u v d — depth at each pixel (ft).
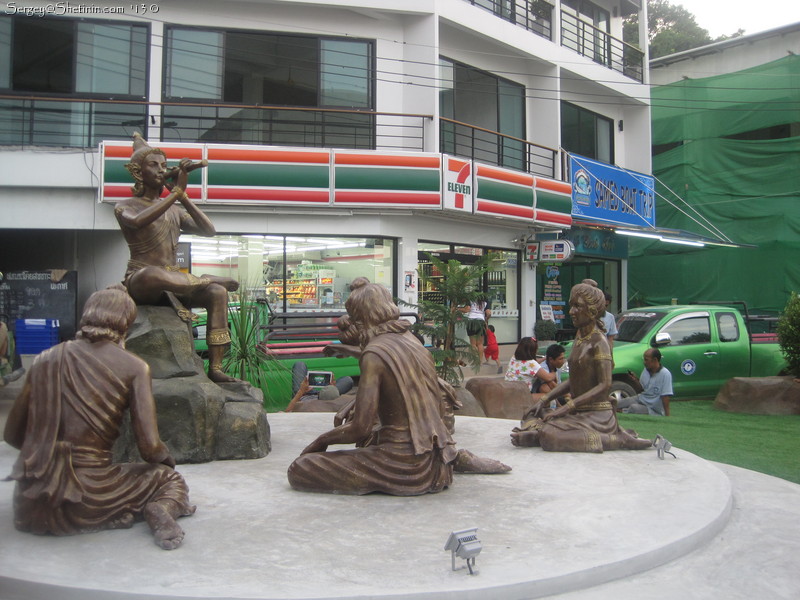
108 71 48.93
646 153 73.97
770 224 70.90
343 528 11.85
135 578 9.59
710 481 15.38
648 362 31.68
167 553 10.58
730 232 73.46
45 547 10.77
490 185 52.70
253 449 17.52
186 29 50.08
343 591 9.17
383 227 50.67
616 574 10.48
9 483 15.11
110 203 45.93
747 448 23.17
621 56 73.67
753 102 73.15
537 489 14.58
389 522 12.20
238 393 18.80
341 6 50.90
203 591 9.12
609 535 11.70
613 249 71.31
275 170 46.75
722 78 75.46
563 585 9.93
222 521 12.19
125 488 11.73
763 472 19.93
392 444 14.07
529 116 64.34
